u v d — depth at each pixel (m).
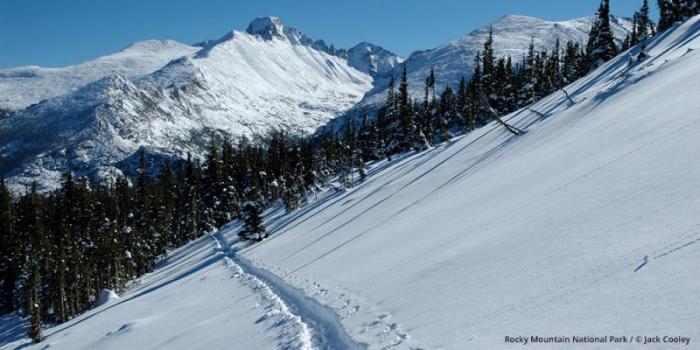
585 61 66.50
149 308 29.42
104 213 90.44
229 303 22.22
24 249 79.56
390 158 73.38
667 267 7.44
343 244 25.16
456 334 9.01
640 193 10.51
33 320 50.94
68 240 74.38
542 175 16.88
